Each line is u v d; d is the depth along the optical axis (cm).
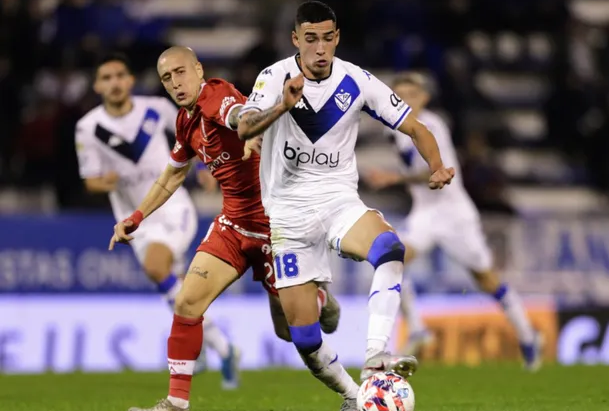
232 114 2292
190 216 3747
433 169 2333
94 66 6284
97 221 4838
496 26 6825
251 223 2466
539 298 5053
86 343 4759
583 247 5109
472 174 5519
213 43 7006
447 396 3181
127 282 4819
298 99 2050
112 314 4788
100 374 4231
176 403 2425
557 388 3425
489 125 6294
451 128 6172
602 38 6950
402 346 4881
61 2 6456
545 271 5078
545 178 6550
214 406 2922
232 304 4822
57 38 6388
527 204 6494
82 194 5594
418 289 4975
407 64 6350
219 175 2459
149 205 2519
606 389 3384
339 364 2411
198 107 2402
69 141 5662
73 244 4812
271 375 4103
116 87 3697
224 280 2456
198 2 7225
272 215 2362
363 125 6619
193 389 3525
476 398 3109
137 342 4781
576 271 5091
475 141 5612
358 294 4894
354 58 6481
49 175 5691
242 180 2441
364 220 2292
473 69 6700
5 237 4772
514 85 7012
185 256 4825
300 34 2252
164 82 2427
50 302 4766
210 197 5900
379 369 2138
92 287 4803
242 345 4797
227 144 2411
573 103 6588
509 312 4303
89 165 3769
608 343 5059
